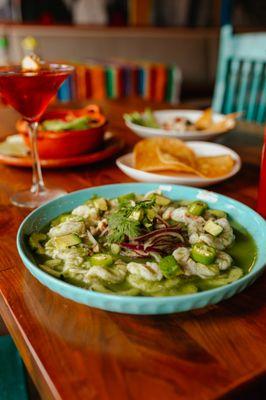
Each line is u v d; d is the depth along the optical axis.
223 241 0.54
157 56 3.34
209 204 0.64
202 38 3.51
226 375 0.38
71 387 0.37
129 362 0.40
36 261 0.52
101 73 2.61
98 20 2.91
